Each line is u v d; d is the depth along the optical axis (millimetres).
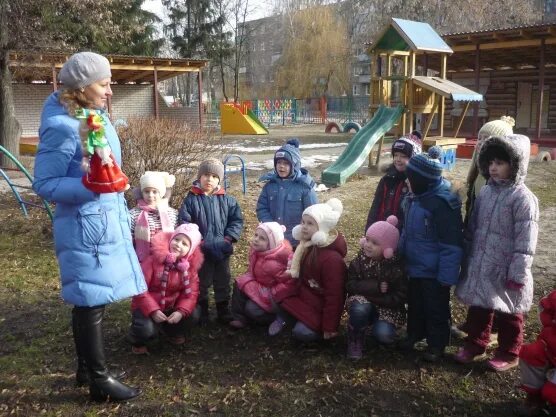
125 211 3123
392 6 38156
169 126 7484
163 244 3658
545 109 22625
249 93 56000
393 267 3525
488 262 3266
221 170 4141
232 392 3248
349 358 3611
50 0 13992
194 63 22594
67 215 2908
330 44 44938
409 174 3438
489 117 24000
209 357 3689
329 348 3783
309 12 45938
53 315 4473
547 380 2836
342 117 41500
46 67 17578
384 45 13164
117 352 3777
